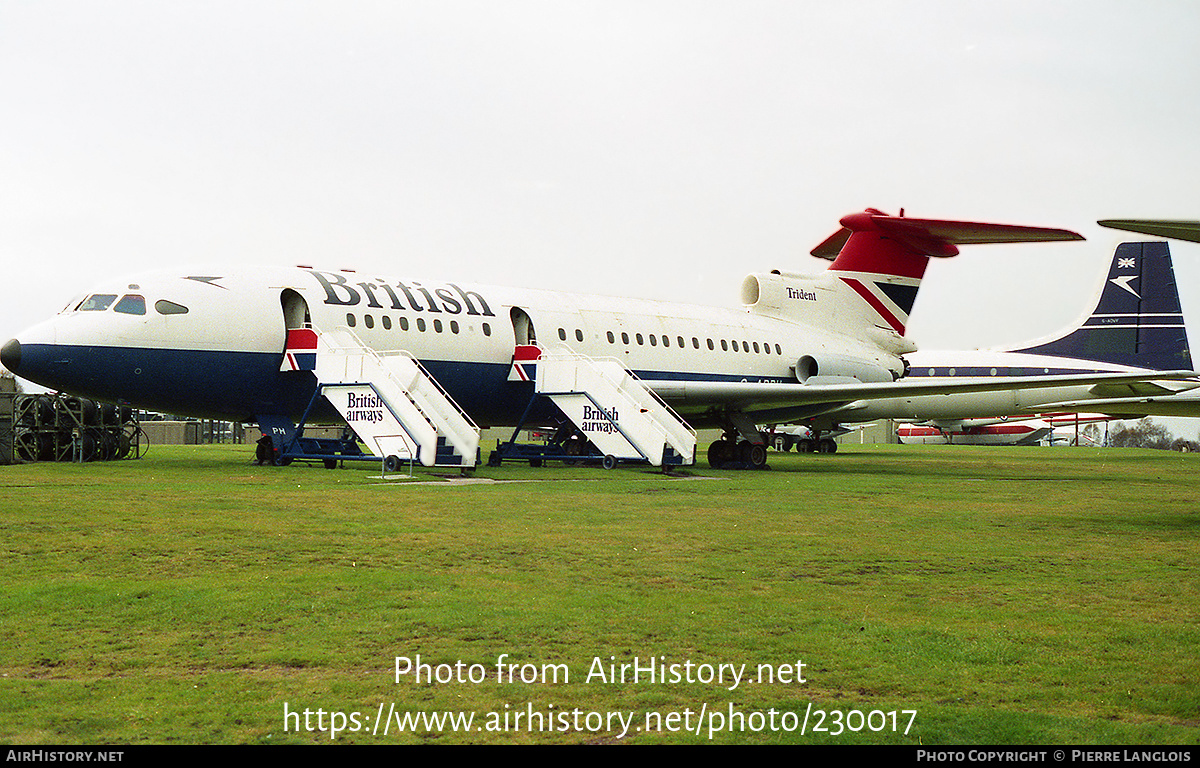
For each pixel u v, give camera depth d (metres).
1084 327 53.84
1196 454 51.66
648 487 20.62
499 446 27.75
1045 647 8.15
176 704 6.68
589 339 29.53
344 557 11.43
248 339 23.97
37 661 7.52
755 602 9.61
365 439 23.08
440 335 26.59
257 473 22.12
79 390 23.02
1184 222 12.98
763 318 34.50
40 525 13.16
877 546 13.02
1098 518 16.52
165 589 9.64
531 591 9.89
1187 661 7.79
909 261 36.62
